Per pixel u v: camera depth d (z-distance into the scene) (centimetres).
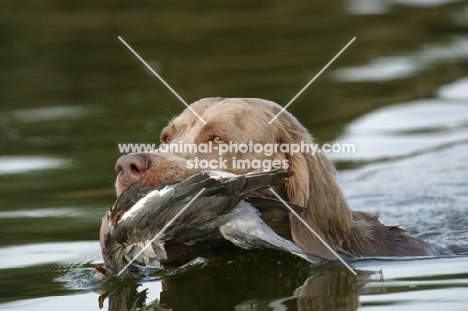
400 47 3312
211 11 3928
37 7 3909
